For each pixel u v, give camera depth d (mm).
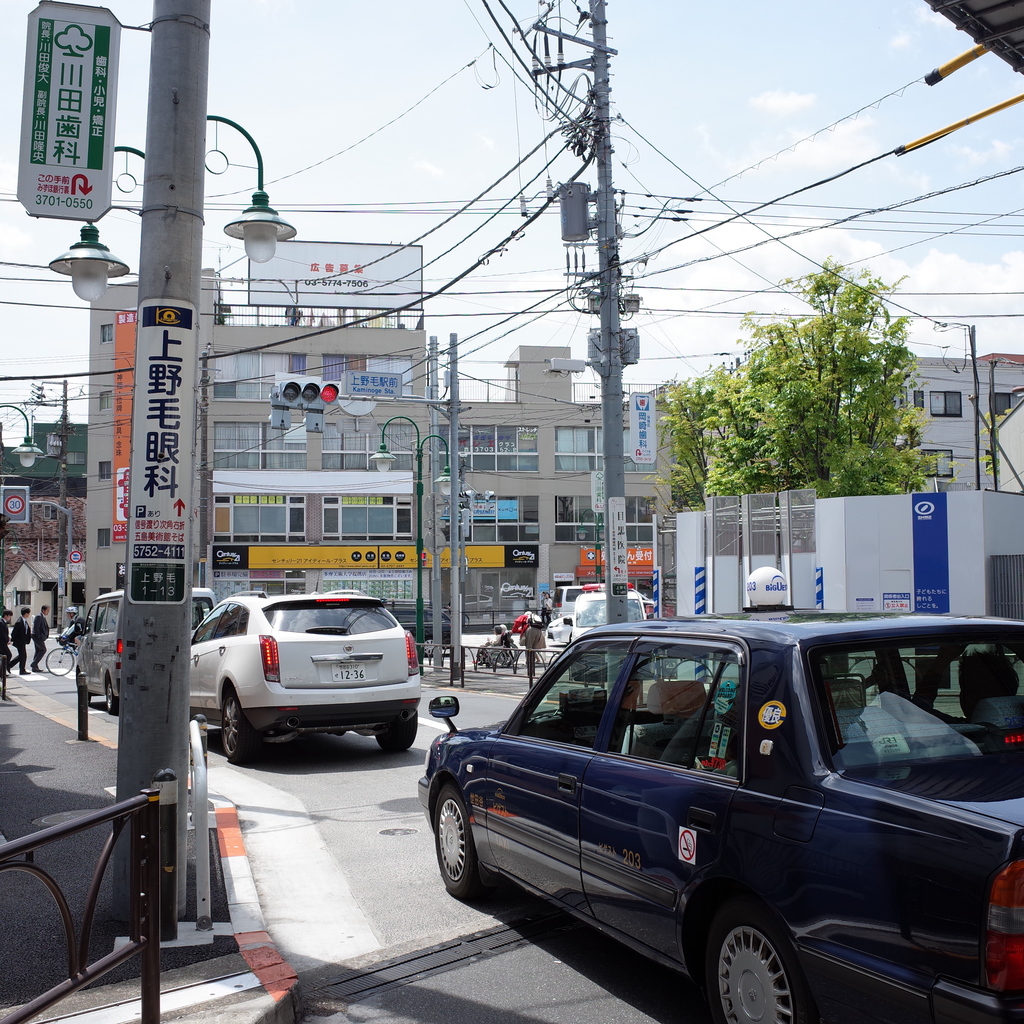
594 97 15516
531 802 4938
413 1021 4273
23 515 34188
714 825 3664
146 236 5281
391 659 10812
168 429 5199
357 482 47344
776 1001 3373
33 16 6531
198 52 5426
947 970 2811
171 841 4773
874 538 17500
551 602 43969
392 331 47031
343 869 6660
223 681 10875
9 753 11086
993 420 33781
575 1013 4297
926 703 3693
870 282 24016
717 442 28109
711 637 4164
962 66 9469
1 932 4977
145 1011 3631
